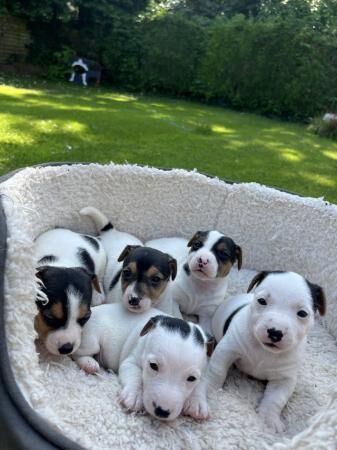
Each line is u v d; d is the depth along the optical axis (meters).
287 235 0.57
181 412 0.34
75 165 0.54
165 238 0.58
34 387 0.28
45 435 0.26
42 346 0.36
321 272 0.52
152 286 0.43
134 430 0.32
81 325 0.37
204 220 0.61
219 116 1.78
